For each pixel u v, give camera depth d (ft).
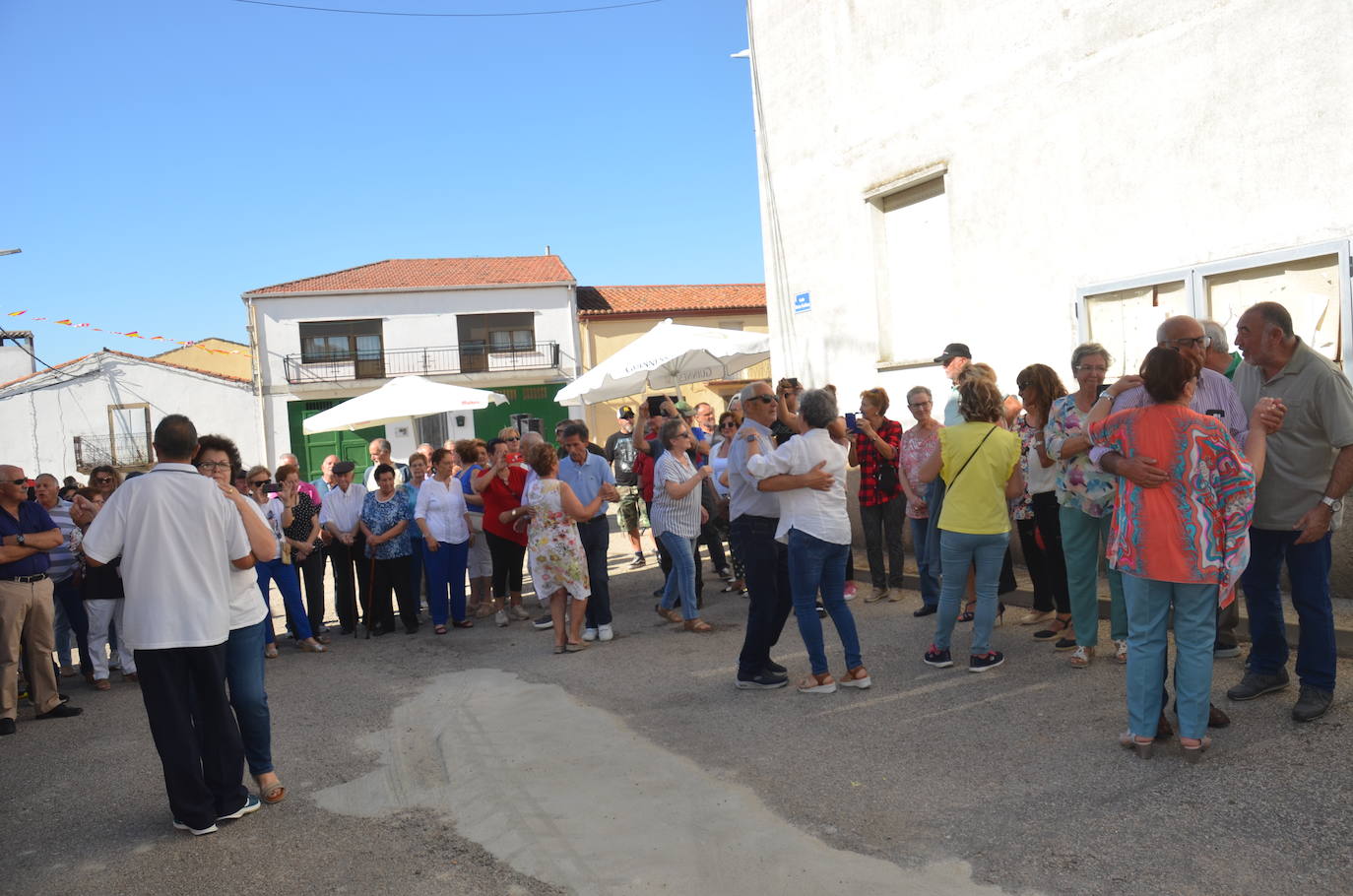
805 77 35.27
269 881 12.09
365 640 28.53
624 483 38.11
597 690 20.01
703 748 15.80
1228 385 14.76
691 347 35.94
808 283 36.14
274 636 26.73
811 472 17.52
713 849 12.07
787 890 10.87
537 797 14.29
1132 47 23.09
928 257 30.96
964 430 18.40
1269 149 20.38
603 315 107.76
